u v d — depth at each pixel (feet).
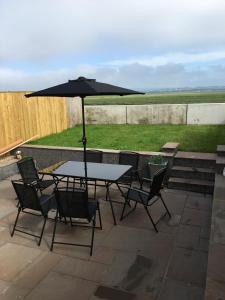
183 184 23.47
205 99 97.81
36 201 15.83
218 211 16.06
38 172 20.12
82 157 28.58
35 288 12.48
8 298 11.93
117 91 16.35
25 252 15.20
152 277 13.07
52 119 39.01
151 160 24.27
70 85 16.29
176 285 12.53
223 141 29.99
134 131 37.88
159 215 19.22
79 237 16.57
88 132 39.04
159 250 15.19
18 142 31.76
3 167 27.84
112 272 13.47
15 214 19.94
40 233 17.10
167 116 42.11
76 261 14.34
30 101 34.83
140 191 17.62
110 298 11.83
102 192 23.43
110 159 27.09
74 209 15.17
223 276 10.80
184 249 15.24
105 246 15.64
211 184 22.80
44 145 32.01
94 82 16.87
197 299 11.69
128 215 19.27
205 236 16.47
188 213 19.47
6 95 31.12
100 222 17.29
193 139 31.55
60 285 12.64
